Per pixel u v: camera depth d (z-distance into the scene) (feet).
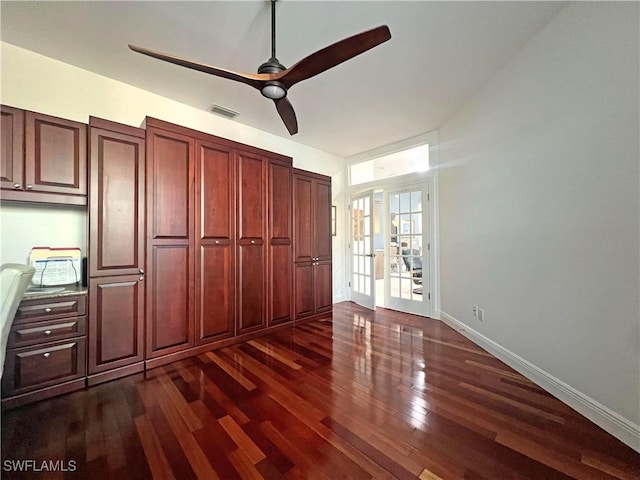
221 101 10.43
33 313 6.40
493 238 8.94
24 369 6.25
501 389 6.83
